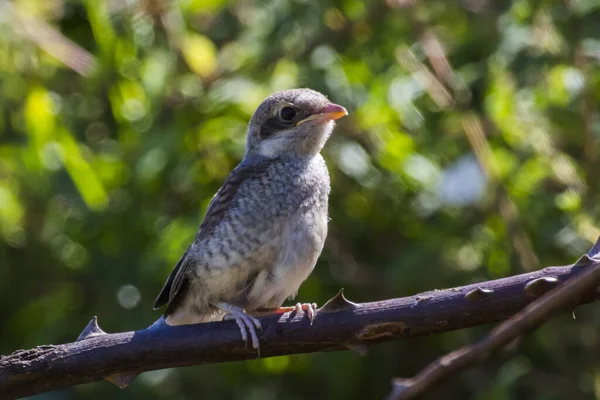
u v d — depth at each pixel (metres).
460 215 11.59
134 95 11.69
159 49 11.67
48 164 11.45
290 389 12.38
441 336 12.27
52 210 12.25
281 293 8.30
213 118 11.52
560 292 4.45
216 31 12.48
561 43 10.82
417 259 11.39
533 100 11.21
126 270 11.80
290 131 8.70
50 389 6.44
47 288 12.90
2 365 6.30
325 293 12.09
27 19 11.52
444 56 11.47
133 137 11.65
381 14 11.57
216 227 8.20
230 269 8.09
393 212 12.10
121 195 11.84
